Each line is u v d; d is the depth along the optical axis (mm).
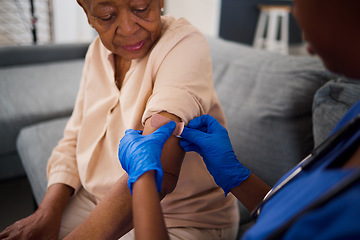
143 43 821
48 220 925
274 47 5117
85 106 1023
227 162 745
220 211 940
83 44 2770
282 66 1421
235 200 1007
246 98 1421
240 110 1401
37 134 1609
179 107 735
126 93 891
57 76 2377
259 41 5305
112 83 952
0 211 1628
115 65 1009
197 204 914
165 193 704
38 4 3688
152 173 570
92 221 687
